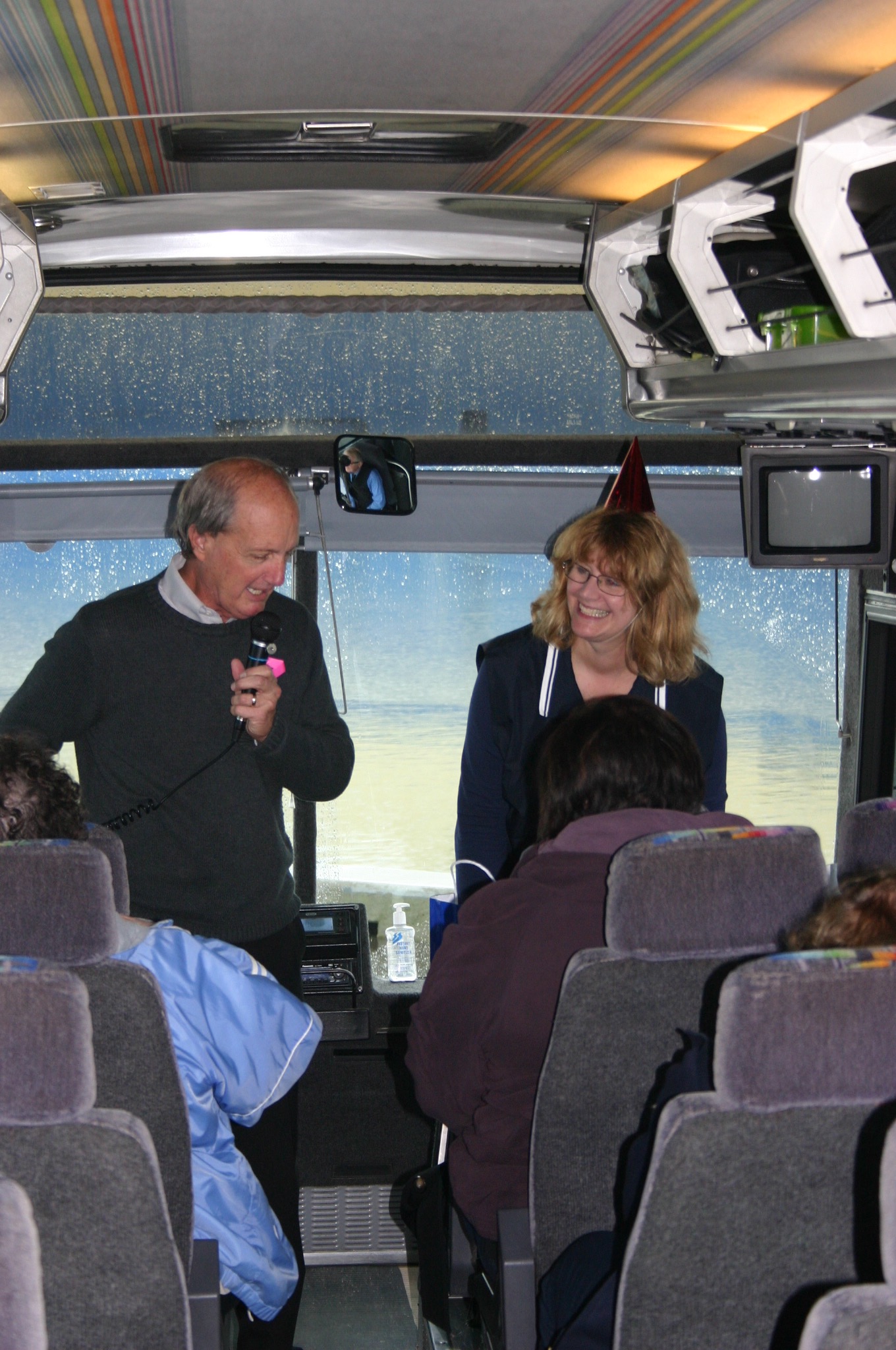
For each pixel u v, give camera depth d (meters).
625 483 3.30
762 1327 1.47
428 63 1.87
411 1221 2.65
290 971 2.90
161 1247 1.46
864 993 1.28
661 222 2.48
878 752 4.02
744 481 3.46
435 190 2.63
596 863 1.92
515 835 2.98
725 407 2.49
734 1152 1.34
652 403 2.74
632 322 2.79
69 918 1.64
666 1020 1.75
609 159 2.36
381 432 3.73
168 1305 1.50
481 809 2.96
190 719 2.68
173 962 1.97
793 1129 1.33
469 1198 2.12
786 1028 1.28
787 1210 1.39
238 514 2.50
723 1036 1.31
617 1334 1.48
